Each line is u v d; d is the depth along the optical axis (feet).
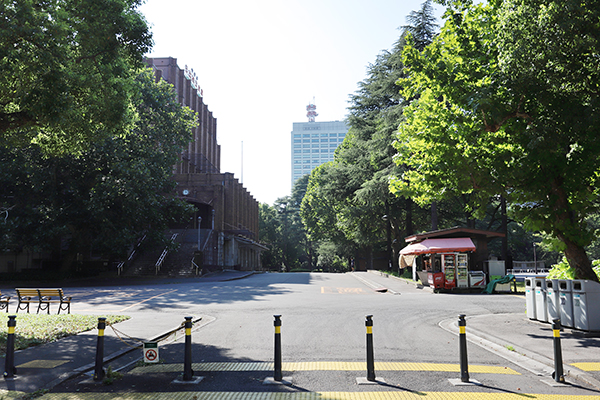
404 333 38.75
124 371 26.14
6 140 48.42
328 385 22.98
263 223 314.55
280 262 326.44
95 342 33.50
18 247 125.08
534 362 27.91
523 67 31.96
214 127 263.49
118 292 80.38
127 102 47.80
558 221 38.06
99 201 107.86
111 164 111.14
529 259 223.30
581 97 32.71
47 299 51.80
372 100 126.21
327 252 239.09
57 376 24.13
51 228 108.78
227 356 29.99
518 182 38.40
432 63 40.04
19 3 35.94
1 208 110.93
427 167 41.96
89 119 44.83
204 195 178.60
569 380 24.11
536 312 42.16
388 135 105.60
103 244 113.19
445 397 21.06
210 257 153.79
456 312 51.83
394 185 46.03
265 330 40.32
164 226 127.95
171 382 23.57
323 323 44.11
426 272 87.15
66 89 38.01
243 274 135.74
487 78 38.06
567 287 37.50
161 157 124.16
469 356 30.09
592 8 29.04
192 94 223.71
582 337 34.81
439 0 40.55
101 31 41.39
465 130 38.58
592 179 38.55
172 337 37.24
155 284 101.86
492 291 76.33
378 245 201.26
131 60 47.11
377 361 28.48
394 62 107.96
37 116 39.14
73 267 128.67
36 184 107.04
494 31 36.96
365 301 63.98
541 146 32.53
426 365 27.37
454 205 128.67
